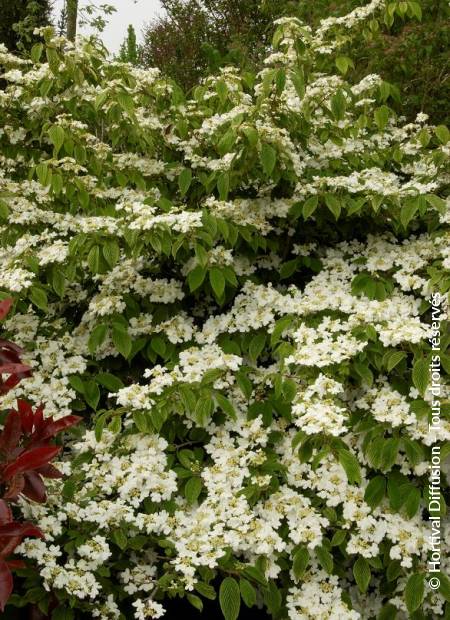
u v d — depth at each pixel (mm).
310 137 3135
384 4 3305
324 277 2902
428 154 3107
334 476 2492
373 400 2594
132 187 3336
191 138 3068
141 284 2865
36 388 2684
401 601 2457
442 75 5219
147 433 2586
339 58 3205
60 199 3180
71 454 2766
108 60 3162
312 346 2523
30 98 3123
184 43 8164
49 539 2295
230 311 2928
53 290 2885
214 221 2668
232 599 2279
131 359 2854
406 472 2482
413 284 2746
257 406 2650
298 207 2883
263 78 2762
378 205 2721
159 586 2334
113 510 2398
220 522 2426
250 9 7961
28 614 2328
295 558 2375
